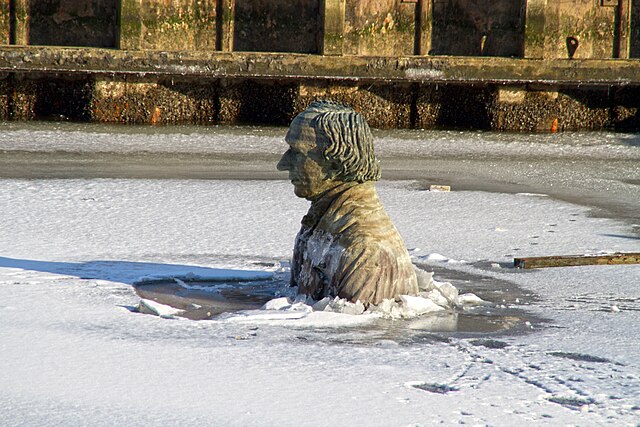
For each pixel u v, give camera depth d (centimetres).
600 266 2242
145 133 5075
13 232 2398
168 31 5828
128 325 1588
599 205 3281
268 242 2400
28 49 5241
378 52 6078
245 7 5947
